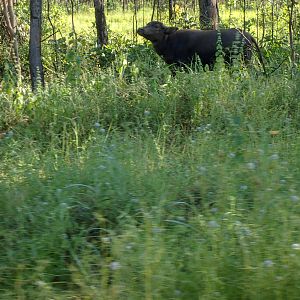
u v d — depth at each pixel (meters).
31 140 13.02
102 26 27.09
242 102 14.84
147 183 9.46
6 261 7.75
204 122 14.48
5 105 15.84
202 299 6.51
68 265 7.75
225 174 9.17
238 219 7.91
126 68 19.23
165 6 34.84
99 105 15.52
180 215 8.52
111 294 6.72
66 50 22.73
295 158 10.34
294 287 6.61
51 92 16.33
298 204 7.93
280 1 26.67
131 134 12.76
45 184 9.86
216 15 24.84
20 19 26.00
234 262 6.95
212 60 20.66
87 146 12.13
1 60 22.27
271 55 20.81
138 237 7.30
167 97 15.75
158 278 6.66
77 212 8.98
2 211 8.92
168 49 21.27
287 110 14.45
